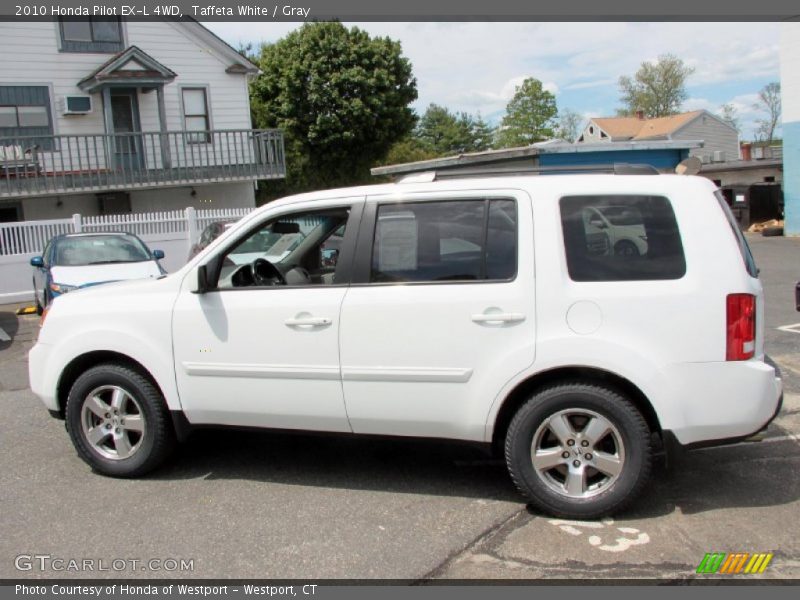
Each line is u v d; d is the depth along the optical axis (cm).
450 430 414
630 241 392
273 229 469
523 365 392
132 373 469
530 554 365
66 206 2069
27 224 1542
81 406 480
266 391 440
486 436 408
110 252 1158
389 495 441
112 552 377
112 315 470
